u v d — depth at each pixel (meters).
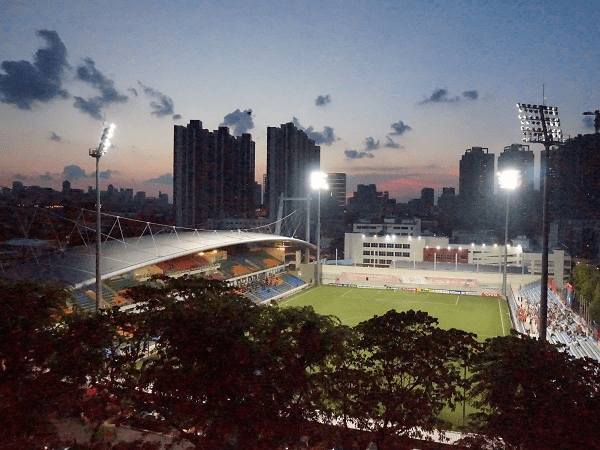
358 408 16.70
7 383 16.50
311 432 15.89
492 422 15.13
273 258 98.56
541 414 14.24
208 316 17.28
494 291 84.31
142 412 19.39
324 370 17.06
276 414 15.60
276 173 185.00
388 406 16.31
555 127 27.48
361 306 73.00
